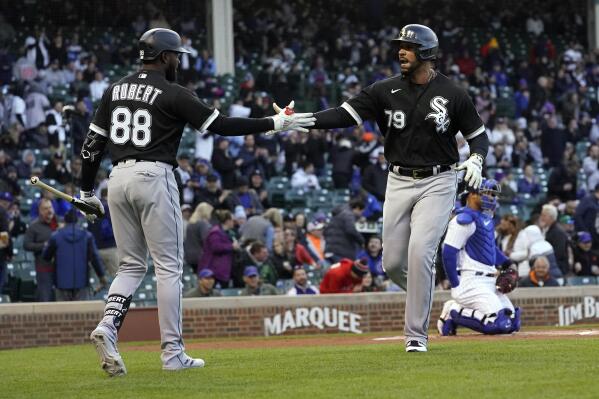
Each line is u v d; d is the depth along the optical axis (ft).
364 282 190.60
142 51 92.94
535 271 195.62
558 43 431.02
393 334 163.32
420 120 102.01
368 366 90.33
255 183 264.31
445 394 72.38
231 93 340.39
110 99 92.38
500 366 87.51
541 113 357.20
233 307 173.88
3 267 199.93
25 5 363.15
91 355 124.47
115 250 205.26
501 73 378.12
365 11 422.41
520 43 428.56
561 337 125.08
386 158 105.60
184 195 248.32
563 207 270.46
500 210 288.51
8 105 281.54
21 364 111.04
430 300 102.63
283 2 410.72
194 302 171.83
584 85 384.88
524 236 200.03
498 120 329.11
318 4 419.13
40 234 193.67
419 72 102.22
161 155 91.25
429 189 103.09
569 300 187.42
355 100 103.96
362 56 379.14
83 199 97.76
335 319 177.68
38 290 191.93
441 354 98.73
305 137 297.94
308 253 223.92
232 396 74.90
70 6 368.89
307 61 376.89
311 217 276.62
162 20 365.40
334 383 79.97
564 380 77.77
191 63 330.75
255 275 191.72
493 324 134.62
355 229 216.54
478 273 136.05
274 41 383.24
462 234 135.03
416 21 442.50
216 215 215.51
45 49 313.32
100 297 207.21
